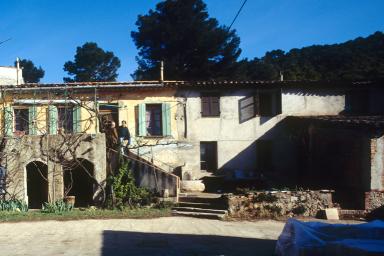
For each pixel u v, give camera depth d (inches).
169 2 1610.5
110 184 674.2
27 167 788.6
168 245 449.1
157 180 677.9
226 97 841.5
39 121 764.0
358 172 641.6
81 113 803.4
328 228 332.2
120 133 740.0
